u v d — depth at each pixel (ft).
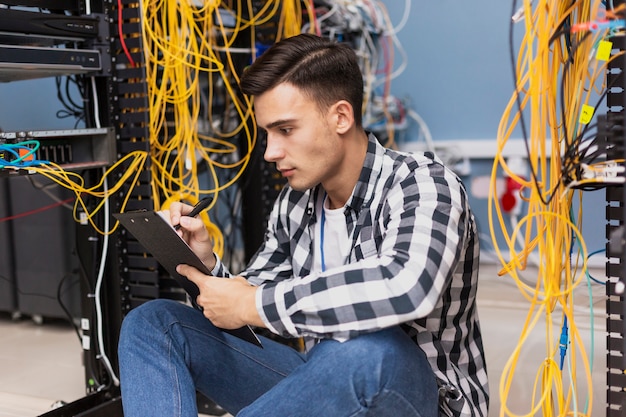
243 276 4.43
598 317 7.95
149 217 3.42
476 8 11.16
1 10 4.88
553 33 3.53
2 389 6.66
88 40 5.58
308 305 3.28
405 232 3.34
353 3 10.12
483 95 11.31
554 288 3.77
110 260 5.89
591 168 3.46
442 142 11.66
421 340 3.79
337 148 3.72
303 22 8.66
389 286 3.18
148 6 5.77
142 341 3.75
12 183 8.61
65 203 7.84
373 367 3.28
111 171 5.73
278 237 4.50
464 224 3.57
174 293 6.39
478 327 4.17
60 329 8.82
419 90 11.77
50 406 6.11
